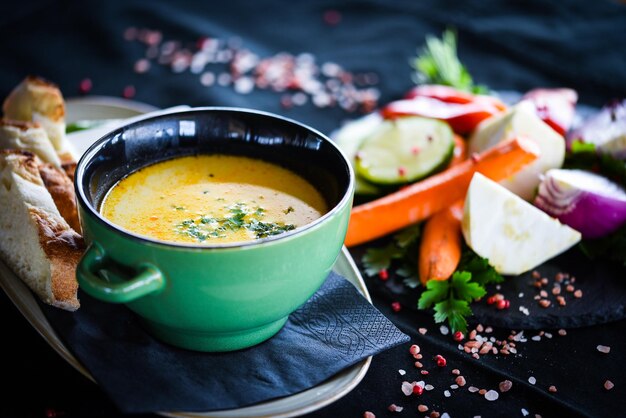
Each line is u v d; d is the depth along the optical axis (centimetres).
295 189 118
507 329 129
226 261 91
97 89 212
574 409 110
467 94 190
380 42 248
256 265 93
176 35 245
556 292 138
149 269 92
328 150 115
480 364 118
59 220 116
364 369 106
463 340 125
